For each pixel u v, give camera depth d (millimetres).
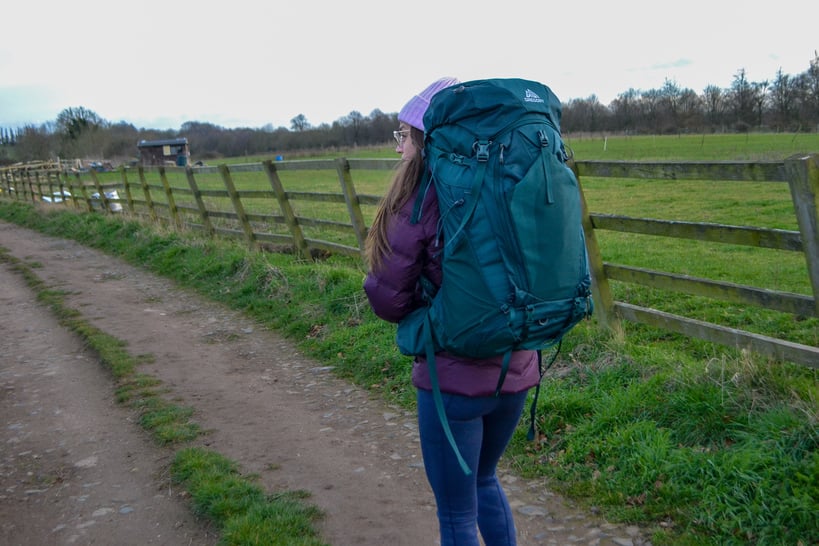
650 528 3016
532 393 4207
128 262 11219
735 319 5480
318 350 5902
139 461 4109
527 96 1957
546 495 3395
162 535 3299
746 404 3535
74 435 4570
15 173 27594
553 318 1968
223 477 3748
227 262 8945
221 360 5988
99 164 55469
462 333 1963
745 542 2803
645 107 63188
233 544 3104
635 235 10203
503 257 1887
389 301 2141
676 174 4156
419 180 2104
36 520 3516
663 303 6078
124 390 5301
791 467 3010
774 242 3666
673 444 3465
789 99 48219
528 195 1869
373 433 4320
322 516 3367
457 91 1965
